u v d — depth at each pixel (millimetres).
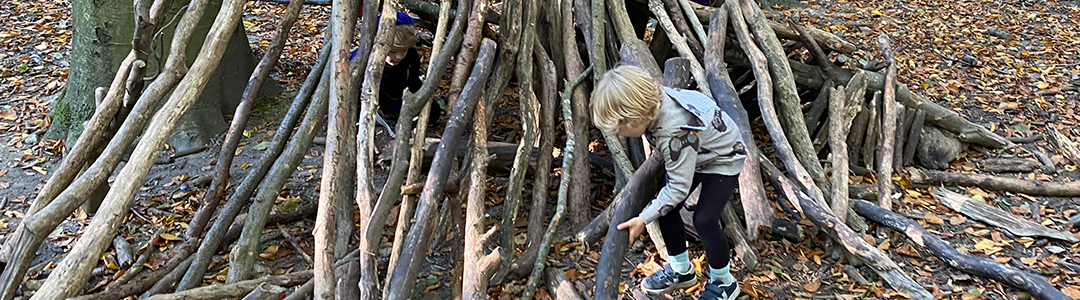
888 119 4223
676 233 2895
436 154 2984
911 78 6102
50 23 7156
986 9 8234
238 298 2814
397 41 4133
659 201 2572
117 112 3141
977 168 4422
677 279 3033
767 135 4738
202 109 4652
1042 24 7730
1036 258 3449
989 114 5324
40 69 5969
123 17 4375
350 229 3168
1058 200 4055
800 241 3518
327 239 2678
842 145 3910
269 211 3156
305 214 3682
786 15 7980
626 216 2869
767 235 3539
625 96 2332
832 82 4449
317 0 6059
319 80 3789
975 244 3582
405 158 2979
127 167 2711
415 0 4461
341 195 3189
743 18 4281
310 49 6566
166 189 4016
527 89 3506
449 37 3441
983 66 6426
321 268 2615
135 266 3174
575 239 3408
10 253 2545
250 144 4633
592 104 2445
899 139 4301
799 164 3535
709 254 2822
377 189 3998
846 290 3193
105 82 4512
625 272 3270
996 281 3180
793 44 4805
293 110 3652
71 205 2629
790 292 3170
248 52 5184
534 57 3885
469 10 3678
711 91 3725
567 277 3188
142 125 2885
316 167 4277
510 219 3197
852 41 7199
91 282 3152
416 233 2734
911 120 4406
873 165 4254
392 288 2596
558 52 4020
